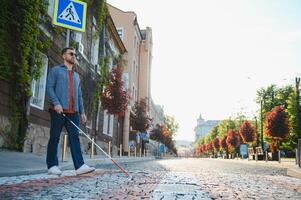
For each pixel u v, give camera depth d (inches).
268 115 1268.5
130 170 354.9
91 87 775.1
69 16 318.7
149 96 1982.0
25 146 419.5
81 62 687.1
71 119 216.8
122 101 831.1
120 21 1523.1
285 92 2225.6
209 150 4247.0
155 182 217.3
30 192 149.3
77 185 183.8
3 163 263.0
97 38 817.5
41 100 479.5
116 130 1204.5
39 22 447.5
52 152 211.2
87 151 766.5
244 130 1831.9
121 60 1067.9
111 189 170.4
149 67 1979.6
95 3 783.1
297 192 197.0
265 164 840.3
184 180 246.4
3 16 368.8
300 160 514.6
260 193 184.1
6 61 374.0
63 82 215.2
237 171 453.7
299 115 1824.6
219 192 177.9
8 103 381.7
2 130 370.3
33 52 421.4
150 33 2014.0
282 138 1245.7
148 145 2185.0
